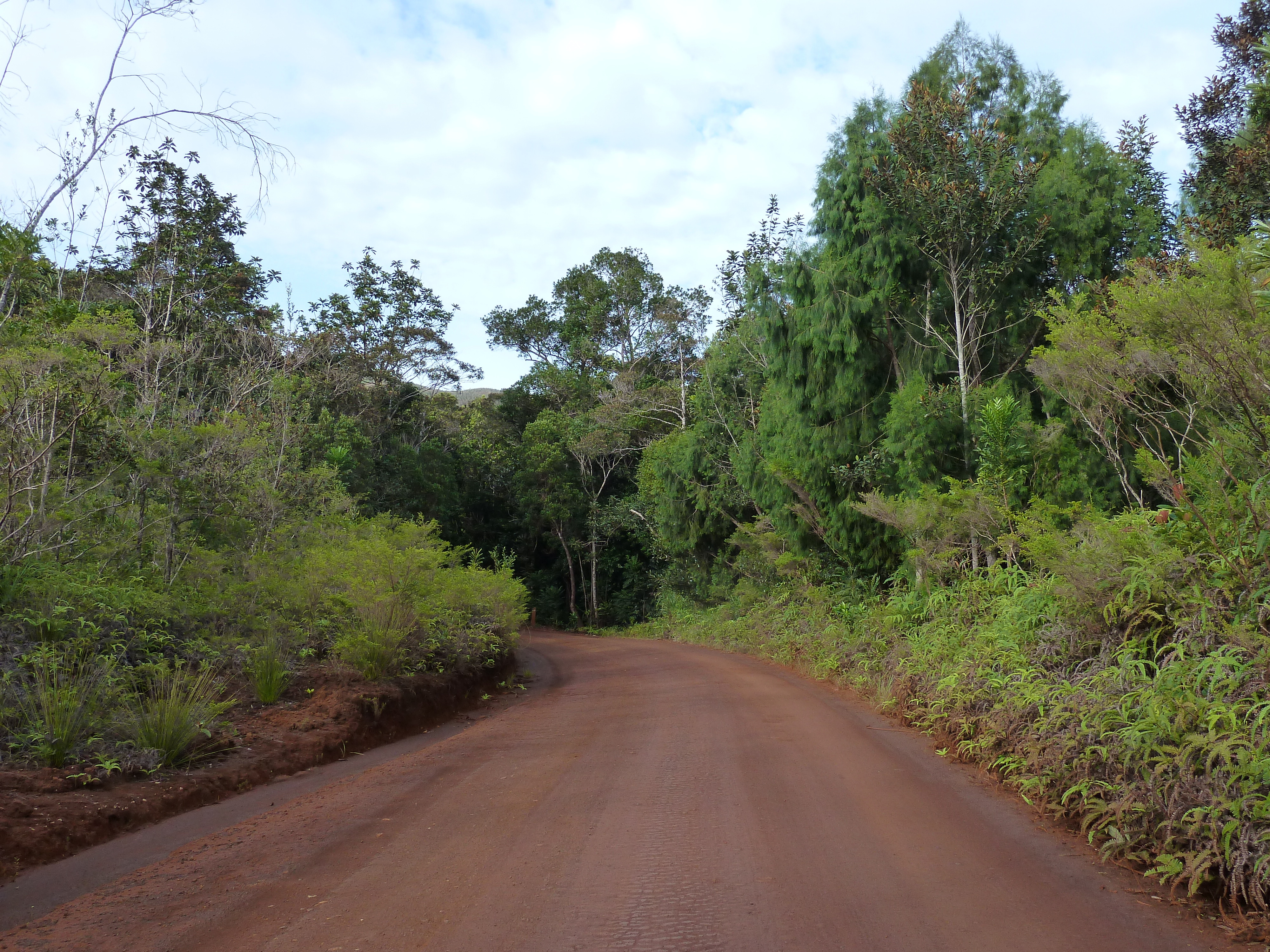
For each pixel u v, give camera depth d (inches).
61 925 162.7
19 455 390.9
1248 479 274.1
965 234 591.8
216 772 287.3
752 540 1048.2
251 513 565.9
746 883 170.1
